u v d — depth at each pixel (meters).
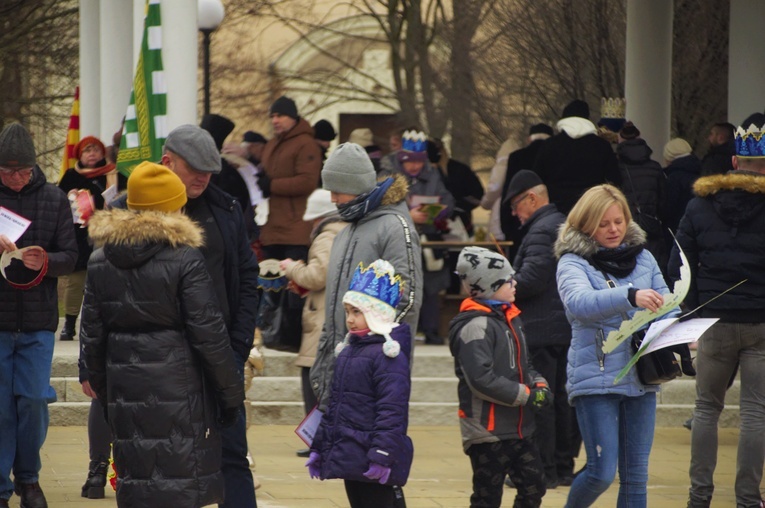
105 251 19.06
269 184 40.66
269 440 36.28
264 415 39.16
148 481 18.94
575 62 79.19
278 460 33.12
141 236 18.83
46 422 25.86
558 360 29.84
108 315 19.20
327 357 22.84
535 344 29.05
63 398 38.72
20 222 24.88
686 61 71.56
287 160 40.41
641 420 22.06
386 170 43.31
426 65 96.62
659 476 31.78
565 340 29.17
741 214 25.48
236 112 105.44
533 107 86.31
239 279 21.70
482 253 22.91
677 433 38.66
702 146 71.38
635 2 56.12
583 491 22.12
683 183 41.78
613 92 78.25
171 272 18.88
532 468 22.81
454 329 22.73
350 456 20.41
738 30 49.06
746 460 25.73
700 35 71.19
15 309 25.14
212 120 28.97
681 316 21.69
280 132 40.78
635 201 38.41
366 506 20.98
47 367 25.53
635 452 22.11
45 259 24.97
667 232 42.19
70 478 29.98
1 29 83.69
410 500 28.36
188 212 21.06
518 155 41.56
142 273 18.89
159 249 18.94
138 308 18.92
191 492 18.98
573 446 30.58
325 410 22.34
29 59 85.56
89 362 19.70
